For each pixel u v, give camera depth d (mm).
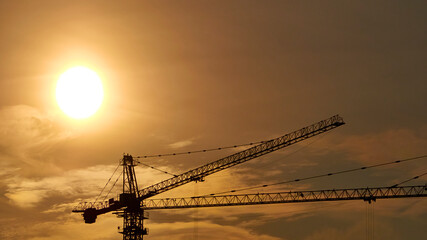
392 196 166375
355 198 170125
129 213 191750
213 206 190000
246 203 184250
